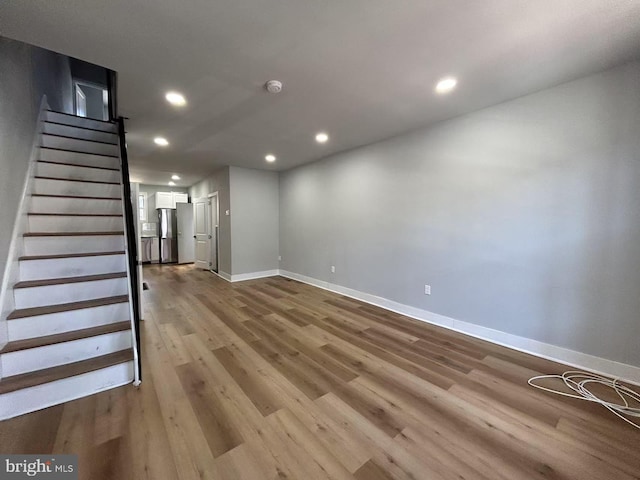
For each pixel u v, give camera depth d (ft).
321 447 4.76
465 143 9.37
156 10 4.72
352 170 13.93
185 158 15.61
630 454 4.66
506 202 8.50
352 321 10.91
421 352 8.30
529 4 4.60
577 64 6.43
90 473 4.18
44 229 8.50
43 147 10.09
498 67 6.54
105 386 6.30
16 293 6.60
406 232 11.50
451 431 5.16
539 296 7.97
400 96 7.99
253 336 9.42
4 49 7.06
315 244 16.79
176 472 4.24
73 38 5.49
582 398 6.13
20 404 5.37
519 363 7.64
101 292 7.73
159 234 26.37
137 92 7.66
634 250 6.51
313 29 5.24
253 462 4.44
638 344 6.54
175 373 7.07
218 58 6.17
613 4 4.57
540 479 4.18
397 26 5.15
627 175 6.53
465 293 9.64
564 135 7.36
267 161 16.49
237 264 18.30
